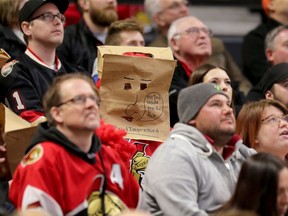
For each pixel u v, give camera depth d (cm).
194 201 1030
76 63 1495
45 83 1209
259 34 1694
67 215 973
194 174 1044
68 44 1503
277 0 1694
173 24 1513
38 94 1197
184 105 1081
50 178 965
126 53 1182
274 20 1700
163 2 1652
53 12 1227
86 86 986
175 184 1029
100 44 1528
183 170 1037
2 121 1109
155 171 1042
